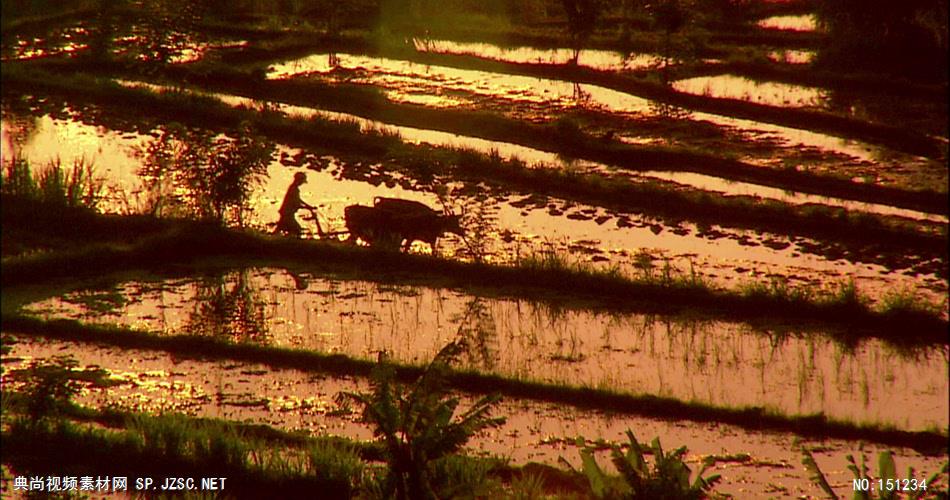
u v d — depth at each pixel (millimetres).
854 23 159750
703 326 74188
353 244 86000
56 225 86562
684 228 94750
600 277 80188
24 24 163750
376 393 44594
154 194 93062
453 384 62469
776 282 78625
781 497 50062
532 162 110125
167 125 115438
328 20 167375
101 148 106562
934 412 61531
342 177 102875
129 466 50562
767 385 65188
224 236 85188
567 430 57594
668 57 143500
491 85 142250
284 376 62875
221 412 57125
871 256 90438
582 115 128625
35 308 71812
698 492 43812
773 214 97500
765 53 167750
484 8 193375
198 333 68312
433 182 99438
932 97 148250
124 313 71750
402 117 123812
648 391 63375
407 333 70312
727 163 113000
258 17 179375
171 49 138375
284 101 128875
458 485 44594
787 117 133500
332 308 74312
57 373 55844
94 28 161750
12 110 117750
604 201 100750
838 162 116188
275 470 49906
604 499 44469
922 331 74500
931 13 157625
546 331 72250
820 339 72875
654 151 114188
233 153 88312
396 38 162250
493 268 81562
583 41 163375
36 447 51594
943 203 105375
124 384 60375
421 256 83625
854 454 56406
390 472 43500
